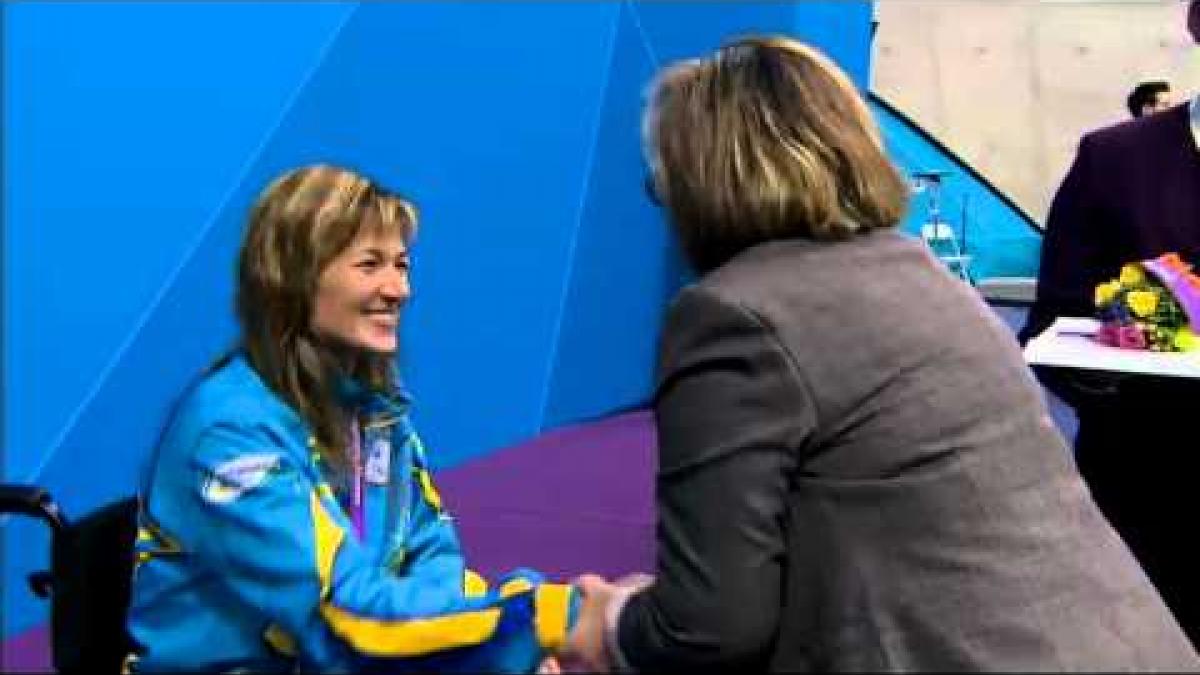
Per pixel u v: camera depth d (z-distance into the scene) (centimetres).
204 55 351
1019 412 107
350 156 408
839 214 107
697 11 577
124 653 159
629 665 112
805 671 102
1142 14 1098
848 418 100
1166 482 204
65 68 309
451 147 458
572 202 525
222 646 145
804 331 101
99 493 319
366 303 149
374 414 160
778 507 100
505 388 495
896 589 100
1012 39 1143
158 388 336
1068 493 108
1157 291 192
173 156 340
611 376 557
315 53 394
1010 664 98
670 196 113
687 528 100
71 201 311
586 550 388
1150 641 104
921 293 108
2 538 298
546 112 507
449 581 164
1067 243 218
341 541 141
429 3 447
